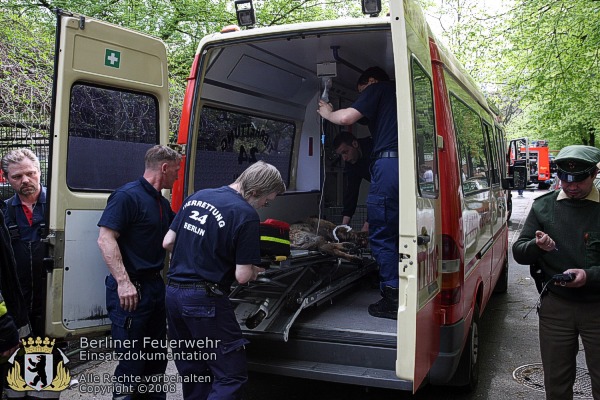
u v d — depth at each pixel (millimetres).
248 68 4645
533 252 3086
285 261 4023
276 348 3473
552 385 3117
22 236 3689
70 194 3451
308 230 4836
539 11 10203
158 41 4078
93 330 3572
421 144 2959
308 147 6078
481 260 4477
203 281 2969
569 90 11562
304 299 3662
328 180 6285
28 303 3680
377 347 3248
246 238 2979
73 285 3459
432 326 3051
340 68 5023
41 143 5867
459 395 4207
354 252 4738
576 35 10375
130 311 3338
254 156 5281
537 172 34406
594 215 2982
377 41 4234
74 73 3459
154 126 4117
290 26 3703
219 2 10078
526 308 6863
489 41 11156
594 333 2965
